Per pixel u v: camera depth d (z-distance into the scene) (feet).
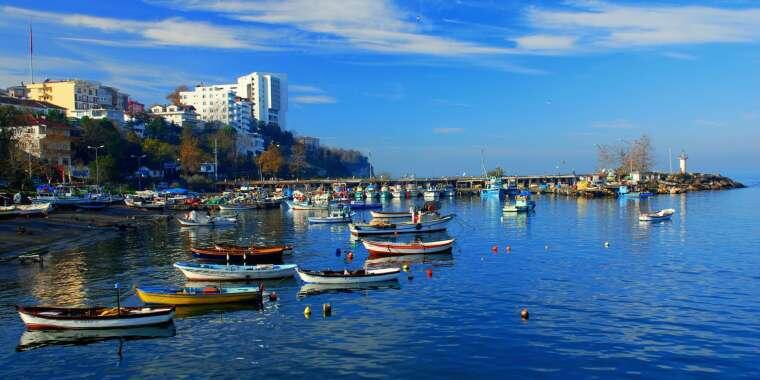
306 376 98.48
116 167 602.44
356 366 102.63
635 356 106.01
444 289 159.33
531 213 423.64
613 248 234.17
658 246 237.86
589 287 159.43
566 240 262.26
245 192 653.30
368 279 166.40
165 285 169.99
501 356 106.63
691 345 111.34
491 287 160.97
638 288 157.58
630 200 570.46
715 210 417.08
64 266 202.49
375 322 128.57
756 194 641.40
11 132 440.86
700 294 149.89
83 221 336.49
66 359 107.55
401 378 97.35
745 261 196.95
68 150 558.56
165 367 103.30
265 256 214.69
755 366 101.14
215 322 129.80
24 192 411.95
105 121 652.48
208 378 98.27
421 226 302.04
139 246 258.16
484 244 253.85
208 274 172.45
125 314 122.11
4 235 258.57
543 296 149.48
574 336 116.98
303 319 131.75
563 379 96.53
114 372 101.45
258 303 144.87
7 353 110.52
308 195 588.09
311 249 248.73
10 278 180.45
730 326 122.42
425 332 120.78
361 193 634.02
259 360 106.11
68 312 123.44
